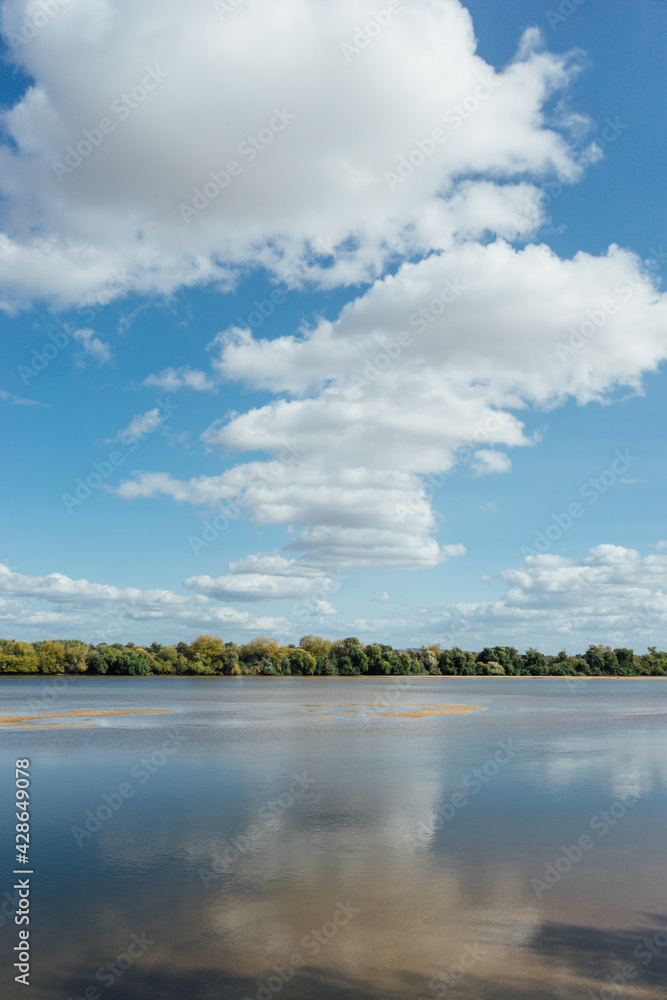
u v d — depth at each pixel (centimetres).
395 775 3712
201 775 3700
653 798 3148
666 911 1797
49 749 4738
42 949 1568
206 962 1509
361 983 1409
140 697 11038
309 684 17388
